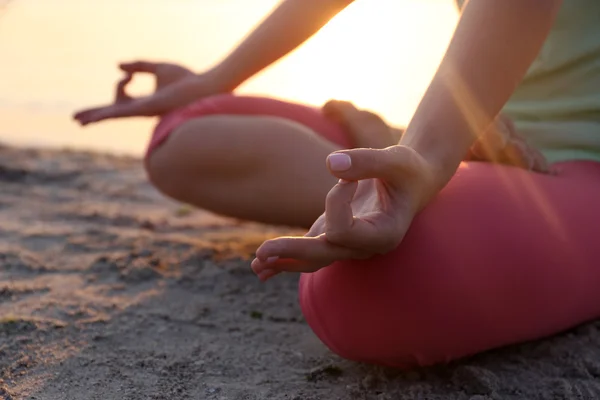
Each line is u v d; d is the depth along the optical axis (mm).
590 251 1122
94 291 1544
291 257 828
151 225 2137
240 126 1517
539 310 1085
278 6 1574
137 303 1487
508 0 941
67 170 2895
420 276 969
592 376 1158
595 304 1204
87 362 1203
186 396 1095
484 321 1038
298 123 1541
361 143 1505
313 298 1046
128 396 1089
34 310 1406
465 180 1078
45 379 1137
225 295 1577
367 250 876
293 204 1548
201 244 1928
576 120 1407
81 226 2084
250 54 1591
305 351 1289
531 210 1072
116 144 4348
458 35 966
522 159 1198
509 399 1074
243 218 1638
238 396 1099
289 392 1114
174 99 1637
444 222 996
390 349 1051
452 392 1098
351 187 812
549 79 1416
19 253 1763
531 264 1035
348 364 1223
